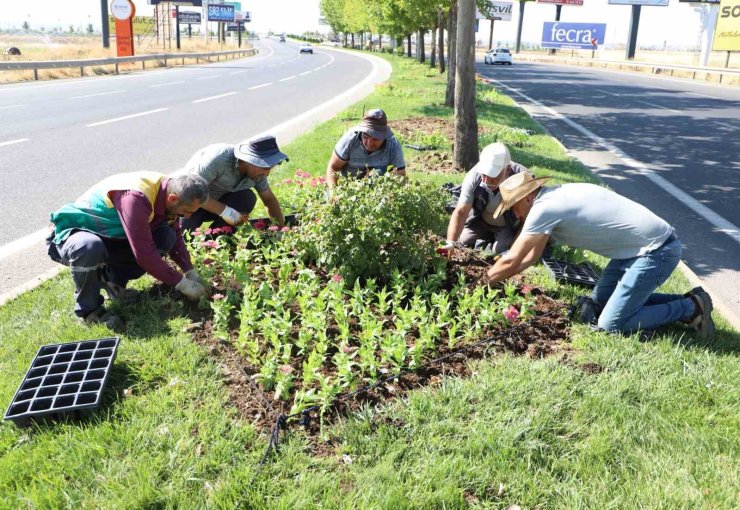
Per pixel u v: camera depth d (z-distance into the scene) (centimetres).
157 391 321
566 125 1527
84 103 1684
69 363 333
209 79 2662
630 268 385
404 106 1582
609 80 3275
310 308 412
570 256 529
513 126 1339
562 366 355
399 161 573
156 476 263
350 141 552
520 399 323
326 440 291
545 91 2509
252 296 404
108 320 388
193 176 396
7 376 332
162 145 1098
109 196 384
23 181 821
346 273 437
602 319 399
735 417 313
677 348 378
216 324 379
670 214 758
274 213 540
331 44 11919
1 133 1183
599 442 291
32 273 505
